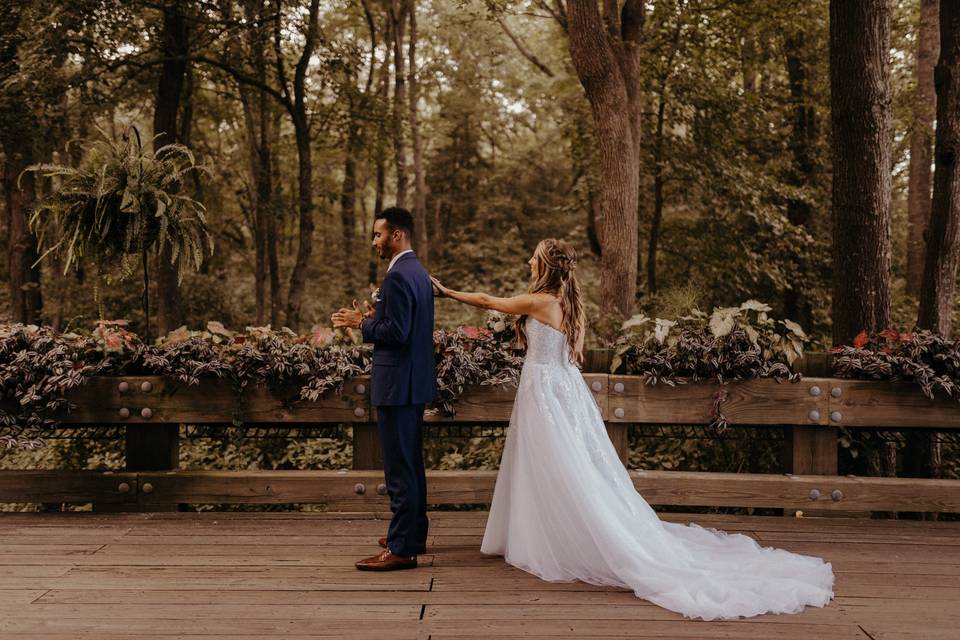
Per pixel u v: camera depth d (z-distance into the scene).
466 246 18.88
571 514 3.03
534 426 3.14
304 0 11.29
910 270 11.91
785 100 12.45
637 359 4.09
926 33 10.45
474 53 18.47
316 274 18.39
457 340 4.04
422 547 3.26
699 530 3.49
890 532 3.72
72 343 4.08
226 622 2.59
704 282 12.55
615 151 8.11
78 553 3.33
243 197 16.42
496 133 21.88
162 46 10.84
